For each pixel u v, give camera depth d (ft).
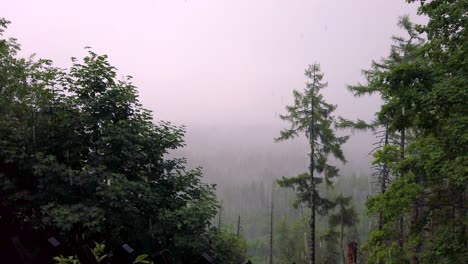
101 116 34.35
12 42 38.73
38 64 38.75
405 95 28.76
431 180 36.04
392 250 41.47
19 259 16.37
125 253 13.89
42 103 33.32
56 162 30.71
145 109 38.09
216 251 37.83
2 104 33.42
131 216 31.37
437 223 38.01
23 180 32.30
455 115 29.73
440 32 29.91
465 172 27.48
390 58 63.62
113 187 29.86
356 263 78.13
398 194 36.86
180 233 34.04
